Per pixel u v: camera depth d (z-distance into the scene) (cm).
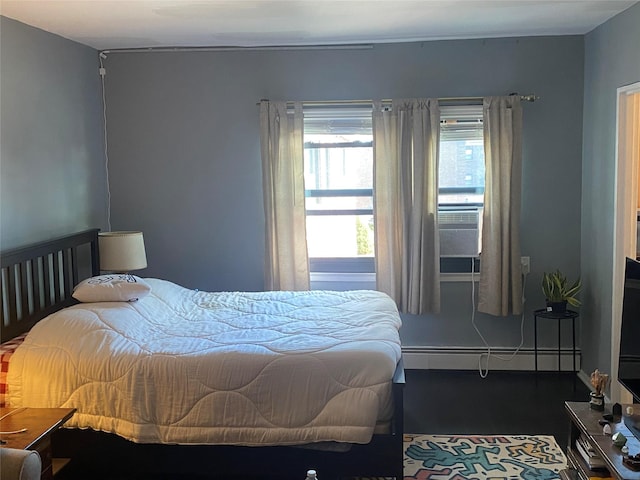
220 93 459
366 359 286
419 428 364
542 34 432
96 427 294
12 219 347
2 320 326
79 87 429
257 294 410
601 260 406
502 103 430
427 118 437
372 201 463
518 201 436
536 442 343
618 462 225
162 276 477
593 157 420
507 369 464
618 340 379
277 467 293
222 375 286
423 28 402
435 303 450
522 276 454
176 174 467
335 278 473
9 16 345
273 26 388
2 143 339
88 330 310
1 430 247
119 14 348
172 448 296
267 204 450
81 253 426
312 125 458
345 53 450
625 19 360
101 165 462
